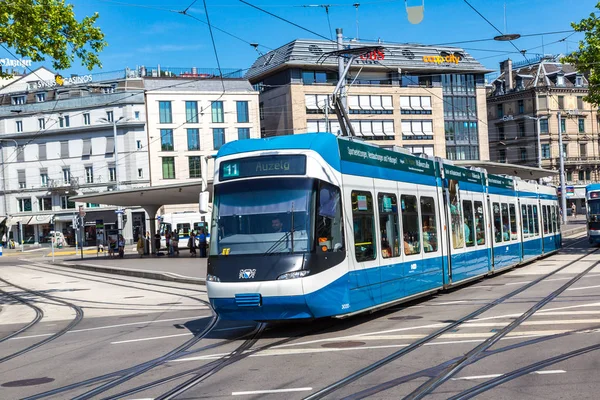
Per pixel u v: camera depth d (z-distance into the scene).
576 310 13.83
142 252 48.97
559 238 35.34
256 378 8.88
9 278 35.81
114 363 10.73
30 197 79.69
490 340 10.77
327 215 12.33
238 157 12.84
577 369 8.54
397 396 7.59
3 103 80.56
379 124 79.75
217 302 12.10
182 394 8.22
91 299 23.06
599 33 34.91
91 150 76.94
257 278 11.80
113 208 77.81
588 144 94.69
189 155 75.75
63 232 79.44
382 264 14.12
